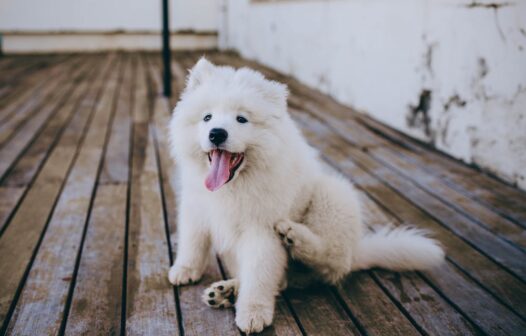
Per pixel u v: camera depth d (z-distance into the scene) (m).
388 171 1.68
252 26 4.77
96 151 1.87
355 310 0.96
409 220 1.32
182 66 4.35
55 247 1.14
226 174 0.89
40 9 5.29
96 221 1.28
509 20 1.49
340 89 2.86
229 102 0.92
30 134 2.09
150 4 5.59
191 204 0.99
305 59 3.43
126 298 0.97
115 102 2.80
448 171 1.68
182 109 0.97
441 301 0.99
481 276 1.07
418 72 2.02
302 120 2.40
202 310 0.94
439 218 1.33
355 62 2.62
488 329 0.91
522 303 0.98
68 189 1.48
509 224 1.30
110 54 5.34
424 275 1.07
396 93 2.21
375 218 1.33
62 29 5.41
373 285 1.04
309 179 1.00
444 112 1.86
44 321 0.90
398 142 2.04
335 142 2.03
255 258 0.91
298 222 1.01
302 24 3.43
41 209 1.34
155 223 1.27
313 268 1.00
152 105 2.73
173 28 5.64
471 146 1.71
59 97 2.92
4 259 1.09
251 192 0.91
